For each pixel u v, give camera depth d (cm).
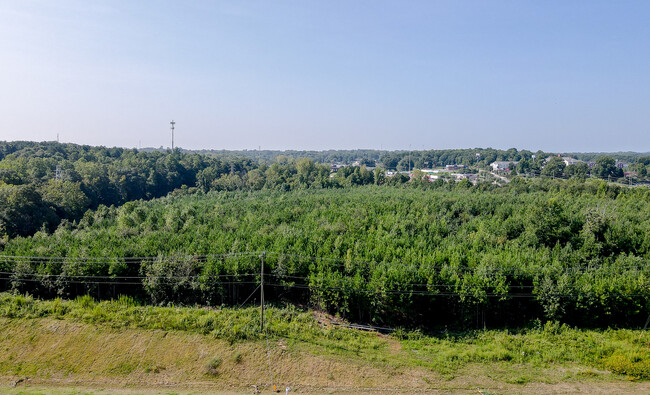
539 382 3084
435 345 3703
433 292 4019
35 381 3228
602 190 9069
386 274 4156
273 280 4603
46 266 4569
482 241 5388
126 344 3575
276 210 7925
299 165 18288
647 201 8038
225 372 3281
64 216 8538
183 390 3106
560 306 3891
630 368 3136
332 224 6241
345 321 4169
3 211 6819
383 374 3209
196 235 5778
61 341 3619
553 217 5556
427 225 6378
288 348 3516
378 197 9231
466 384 3081
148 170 13775
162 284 4403
